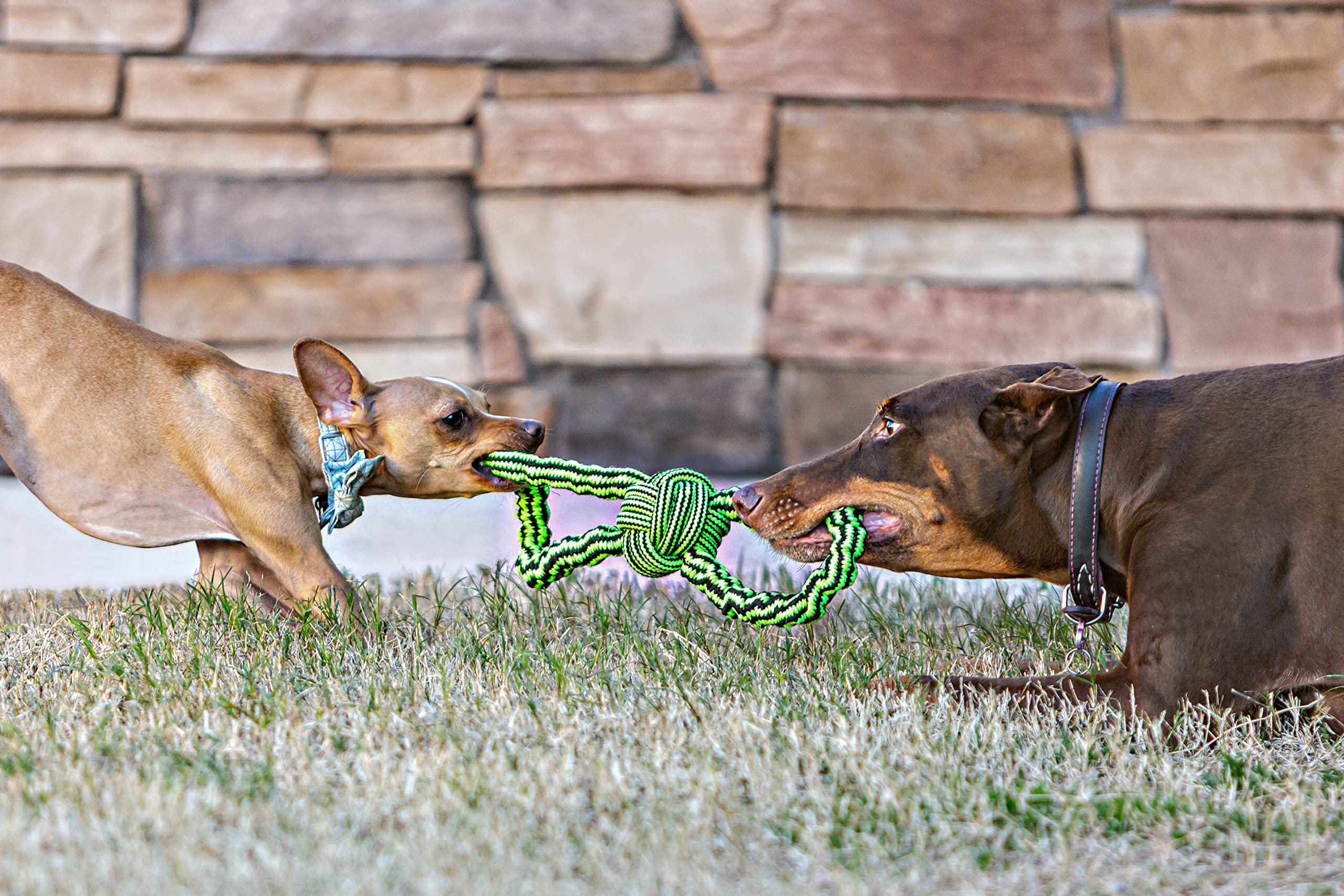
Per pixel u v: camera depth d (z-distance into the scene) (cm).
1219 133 1155
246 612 641
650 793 442
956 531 569
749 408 1167
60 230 1112
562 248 1149
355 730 498
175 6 1112
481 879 378
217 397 649
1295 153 1155
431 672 563
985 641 655
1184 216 1160
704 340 1159
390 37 1129
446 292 1145
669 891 378
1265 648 510
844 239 1157
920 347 1158
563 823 421
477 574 815
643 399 1164
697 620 683
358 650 596
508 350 1150
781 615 549
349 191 1136
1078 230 1155
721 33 1140
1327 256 1164
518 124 1140
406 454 654
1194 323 1162
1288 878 407
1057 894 390
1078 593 562
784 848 419
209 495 648
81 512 658
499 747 481
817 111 1149
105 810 420
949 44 1145
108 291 1118
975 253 1159
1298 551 508
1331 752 499
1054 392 539
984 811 443
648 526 571
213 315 1129
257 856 394
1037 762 486
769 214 1152
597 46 1138
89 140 1112
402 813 423
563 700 530
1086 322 1157
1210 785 477
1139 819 445
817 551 580
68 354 648
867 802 446
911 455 567
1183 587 512
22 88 1104
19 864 382
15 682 566
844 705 535
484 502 1104
